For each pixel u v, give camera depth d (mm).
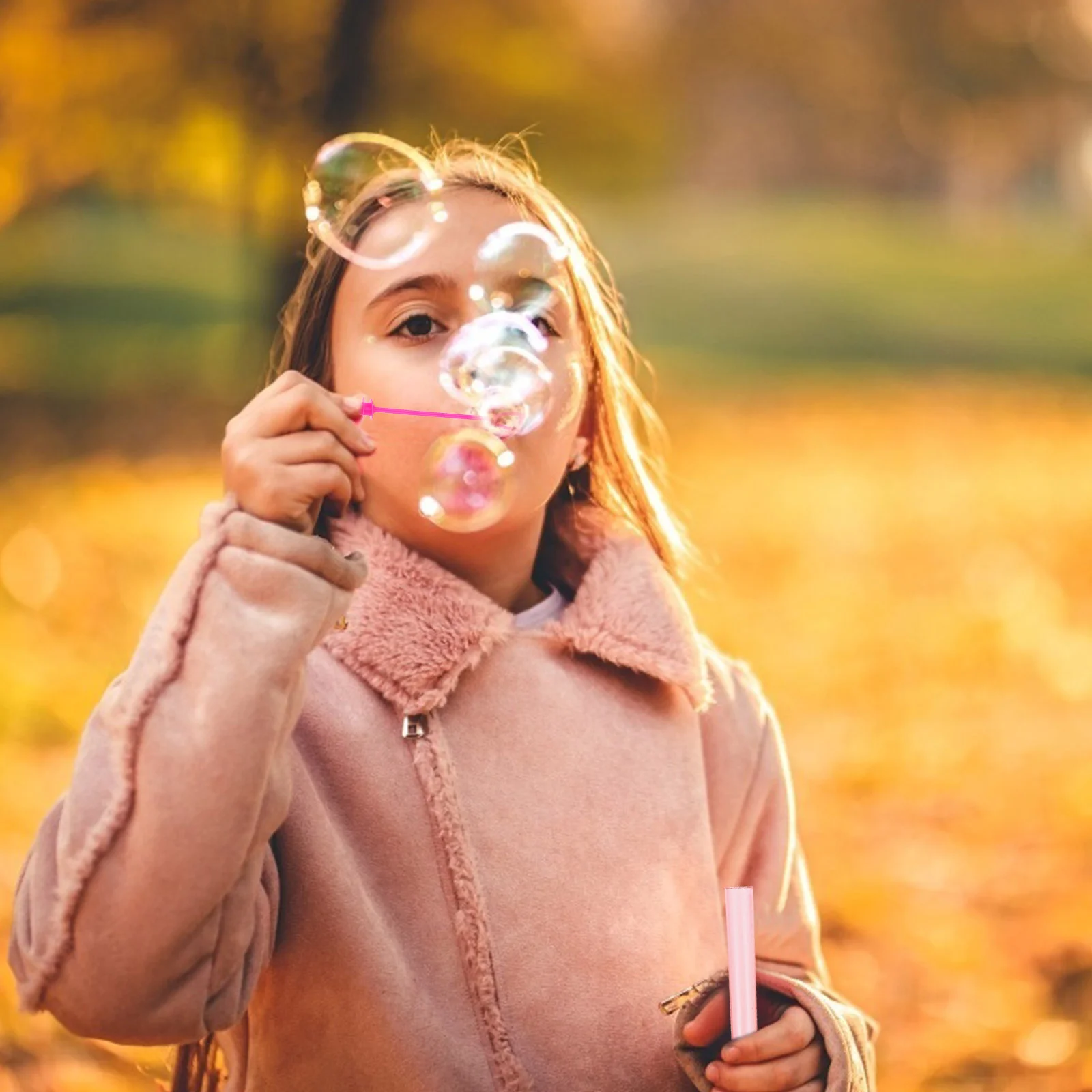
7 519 8555
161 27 13719
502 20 18031
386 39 15062
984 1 33938
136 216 28344
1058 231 39875
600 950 1608
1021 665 6625
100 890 1375
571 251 1842
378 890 1566
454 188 1710
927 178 45719
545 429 1641
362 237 1683
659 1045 1621
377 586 1618
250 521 1429
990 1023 3430
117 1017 1392
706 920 1708
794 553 8984
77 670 5867
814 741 5574
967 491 11500
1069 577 8633
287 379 1482
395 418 1618
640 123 21000
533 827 1620
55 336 19453
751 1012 1586
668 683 1771
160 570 7695
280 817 1429
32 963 1406
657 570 1794
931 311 26156
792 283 27359
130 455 11727
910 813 4812
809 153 44719
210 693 1381
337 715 1584
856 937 3867
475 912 1568
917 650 6836
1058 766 5258
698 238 32281
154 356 17938
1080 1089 3184
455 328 1651
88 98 13555
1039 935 3893
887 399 18141
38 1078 2896
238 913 1415
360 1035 1521
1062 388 20469
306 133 14617
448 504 1531
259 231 16047
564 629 1725
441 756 1598
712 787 1854
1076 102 36781
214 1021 1438
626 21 26703
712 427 15000
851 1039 1620
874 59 35312
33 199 14430
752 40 34125
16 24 12422
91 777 1401
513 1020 1571
